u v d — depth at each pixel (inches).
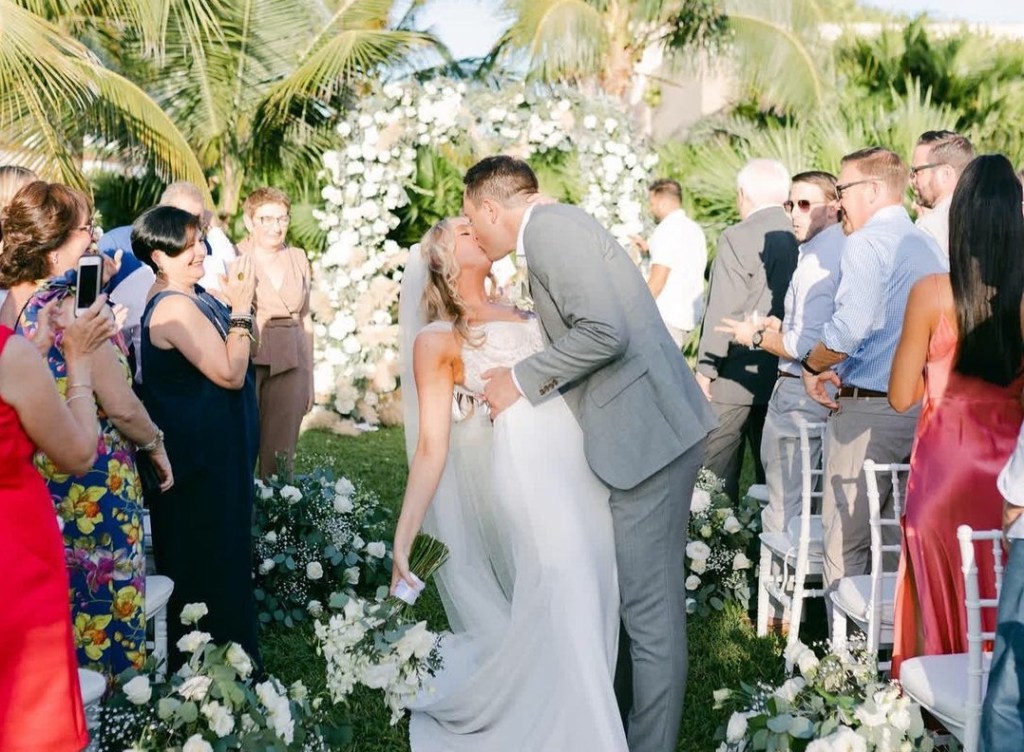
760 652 160.2
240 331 140.5
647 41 468.8
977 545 115.6
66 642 90.7
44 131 345.7
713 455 213.9
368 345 363.3
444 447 122.5
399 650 113.3
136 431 119.3
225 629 141.5
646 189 385.4
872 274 141.6
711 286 209.6
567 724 114.5
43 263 109.1
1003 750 91.6
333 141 424.8
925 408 118.7
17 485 88.7
